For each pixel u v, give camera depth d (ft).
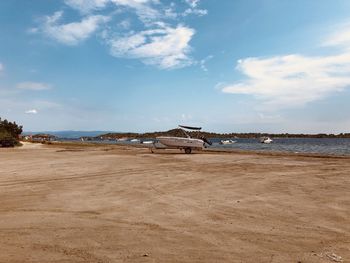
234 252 16.16
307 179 40.32
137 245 17.17
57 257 15.46
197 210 25.02
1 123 186.70
